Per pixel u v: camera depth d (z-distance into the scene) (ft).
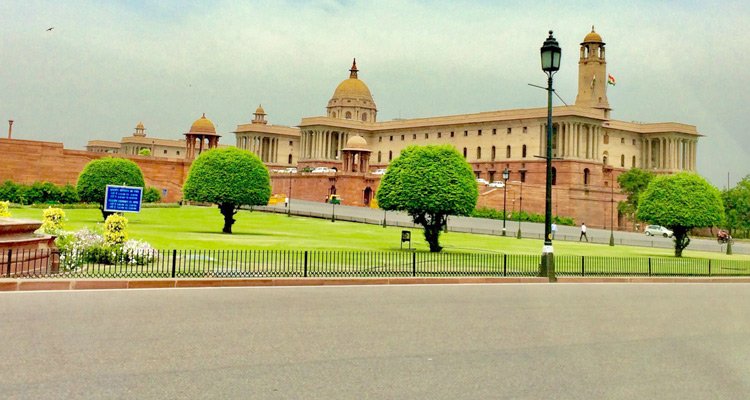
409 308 63.52
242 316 55.67
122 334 47.03
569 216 394.52
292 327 51.67
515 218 337.93
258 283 78.54
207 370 38.63
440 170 141.90
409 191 140.97
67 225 177.88
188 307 59.57
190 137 438.40
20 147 338.34
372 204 370.73
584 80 508.53
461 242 187.93
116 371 37.83
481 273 94.99
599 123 452.76
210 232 178.81
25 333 46.16
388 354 43.93
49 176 344.90
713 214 172.04
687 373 42.19
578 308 68.44
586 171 443.32
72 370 37.76
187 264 96.99
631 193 405.39
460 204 140.97
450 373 39.75
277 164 584.81
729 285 107.76
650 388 38.40
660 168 505.66
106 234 96.17
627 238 260.42
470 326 54.90
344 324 53.67
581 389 37.52
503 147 469.57
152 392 34.30
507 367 41.68
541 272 97.66
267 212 278.67
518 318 60.03
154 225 194.59
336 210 315.17
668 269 125.29
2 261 72.02
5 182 300.81
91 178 206.49
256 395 34.27
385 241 172.55
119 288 71.56
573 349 47.70
